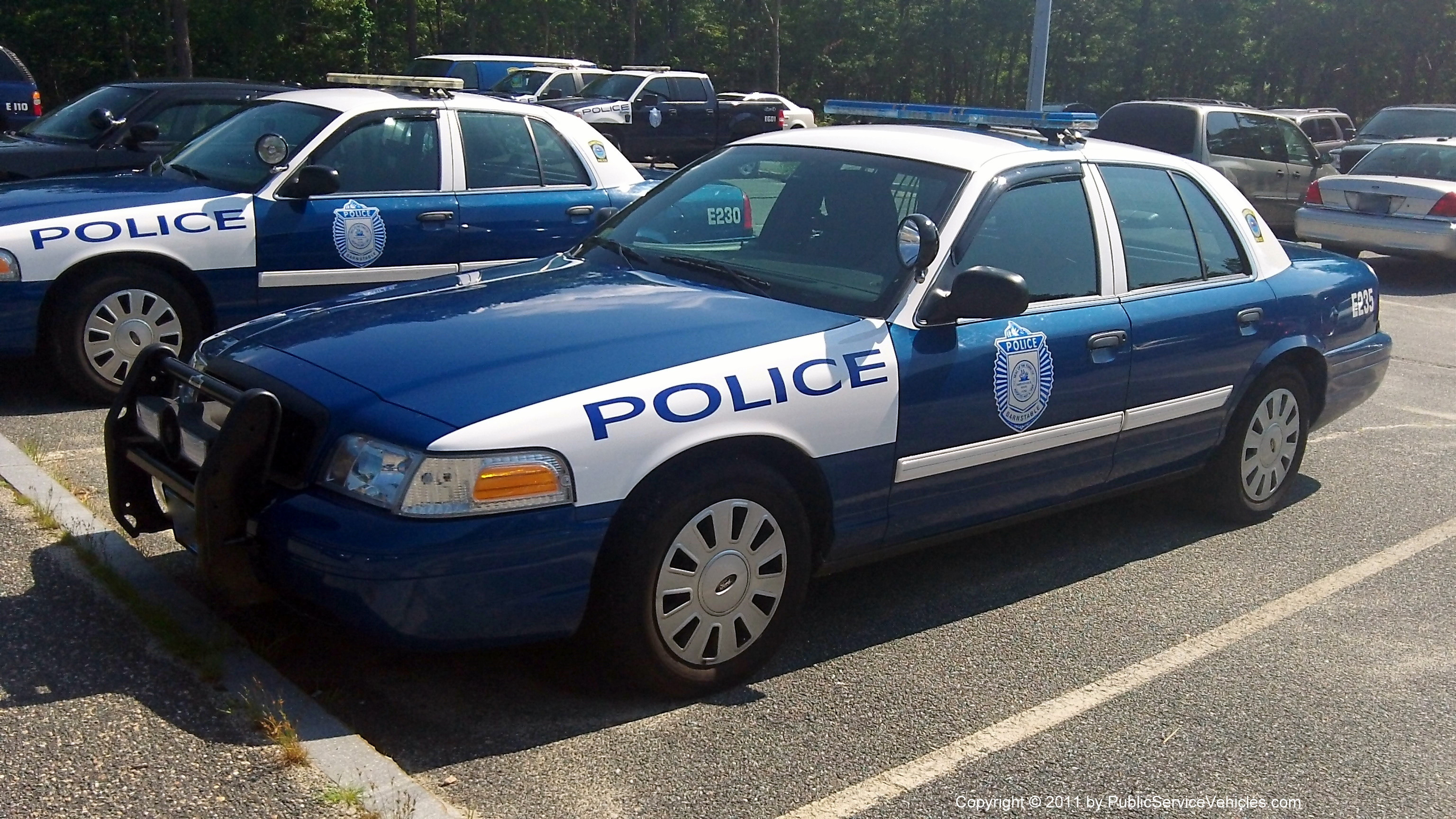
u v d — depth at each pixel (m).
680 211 4.86
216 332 6.76
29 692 3.42
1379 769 3.64
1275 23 52.59
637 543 3.50
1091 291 4.75
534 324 3.88
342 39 33.09
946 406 4.18
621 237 4.89
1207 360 5.15
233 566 3.45
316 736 3.31
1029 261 4.56
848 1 56.53
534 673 3.89
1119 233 4.91
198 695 3.47
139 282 6.45
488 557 3.28
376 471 3.29
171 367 3.89
